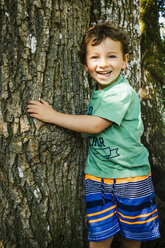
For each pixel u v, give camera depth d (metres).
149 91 4.26
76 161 1.88
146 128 3.95
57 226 1.84
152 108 4.17
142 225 1.74
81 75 1.87
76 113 1.82
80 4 1.80
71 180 1.87
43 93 1.62
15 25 1.47
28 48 1.52
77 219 1.96
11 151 1.58
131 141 1.71
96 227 1.75
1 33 1.45
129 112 1.72
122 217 1.74
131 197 1.70
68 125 1.60
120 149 1.69
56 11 1.59
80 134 1.88
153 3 4.48
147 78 4.29
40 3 1.51
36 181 1.69
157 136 4.05
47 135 1.64
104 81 1.71
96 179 1.76
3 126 1.54
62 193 1.83
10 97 1.53
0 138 1.55
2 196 1.63
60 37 1.65
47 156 1.70
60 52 1.66
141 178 1.73
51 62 1.62
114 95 1.64
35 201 1.71
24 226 1.71
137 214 1.72
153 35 4.48
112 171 1.72
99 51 1.64
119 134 1.69
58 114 1.60
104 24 1.72
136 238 1.75
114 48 1.65
